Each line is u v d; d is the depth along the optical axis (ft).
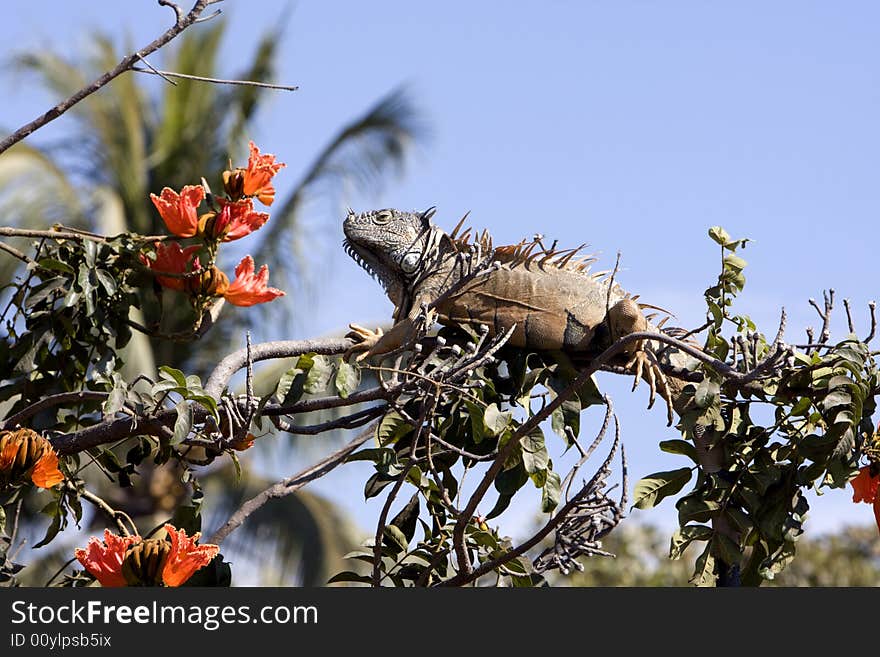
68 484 29.55
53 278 30.17
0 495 29.32
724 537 27.02
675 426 27.37
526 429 25.43
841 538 68.23
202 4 26.91
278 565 76.33
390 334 28.04
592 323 28.22
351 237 30.09
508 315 28.32
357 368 26.37
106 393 27.76
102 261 29.99
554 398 27.91
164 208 28.96
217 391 26.96
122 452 68.13
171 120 79.15
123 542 24.67
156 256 30.01
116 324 30.55
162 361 71.72
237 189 29.35
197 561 24.49
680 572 64.28
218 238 29.27
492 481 25.96
